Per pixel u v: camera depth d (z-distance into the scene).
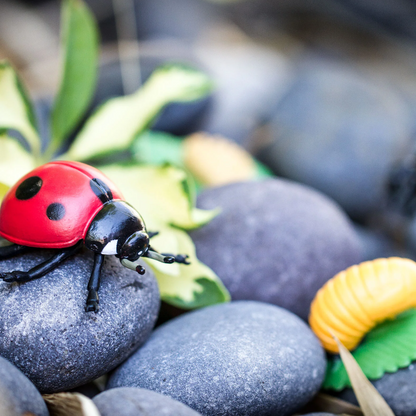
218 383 0.31
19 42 0.75
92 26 0.36
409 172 0.45
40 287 0.30
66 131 0.37
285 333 0.33
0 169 0.33
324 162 0.57
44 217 0.29
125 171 0.35
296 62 0.77
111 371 0.33
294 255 0.37
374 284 0.33
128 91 0.57
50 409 0.29
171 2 0.80
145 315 0.32
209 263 0.37
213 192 0.39
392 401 0.33
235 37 0.89
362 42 0.93
